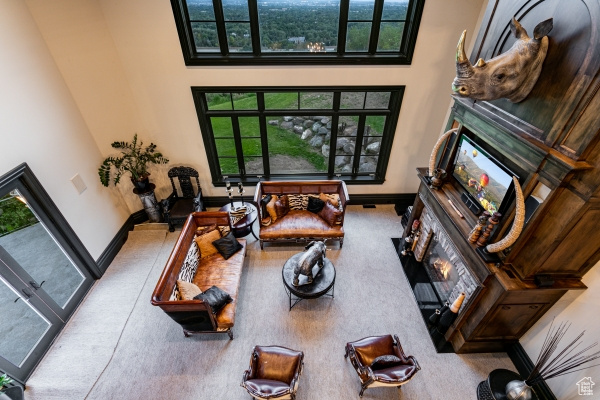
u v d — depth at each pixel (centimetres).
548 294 298
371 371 299
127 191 548
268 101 526
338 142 584
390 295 448
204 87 485
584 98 206
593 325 276
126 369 361
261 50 471
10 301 355
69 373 357
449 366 363
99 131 475
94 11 410
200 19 443
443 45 460
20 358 351
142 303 437
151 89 487
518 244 277
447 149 399
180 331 402
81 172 446
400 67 477
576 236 243
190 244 428
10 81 338
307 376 353
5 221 344
